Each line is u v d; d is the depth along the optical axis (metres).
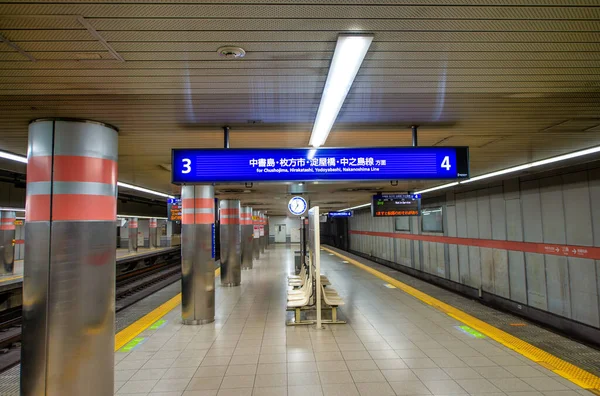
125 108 3.61
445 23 2.24
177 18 2.13
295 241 42.22
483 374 4.64
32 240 3.60
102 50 2.51
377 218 25.23
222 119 4.11
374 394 4.13
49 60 2.62
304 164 4.03
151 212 22.50
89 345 3.61
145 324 7.12
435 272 16.20
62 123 3.75
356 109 3.87
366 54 2.64
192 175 3.98
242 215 16.59
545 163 7.51
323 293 7.07
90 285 3.65
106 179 3.96
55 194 3.63
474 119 4.28
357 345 5.77
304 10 2.07
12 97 3.26
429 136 5.11
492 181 11.09
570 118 4.28
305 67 2.83
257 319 7.48
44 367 3.49
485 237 12.23
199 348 5.73
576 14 2.16
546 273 9.43
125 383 4.49
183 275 7.23
